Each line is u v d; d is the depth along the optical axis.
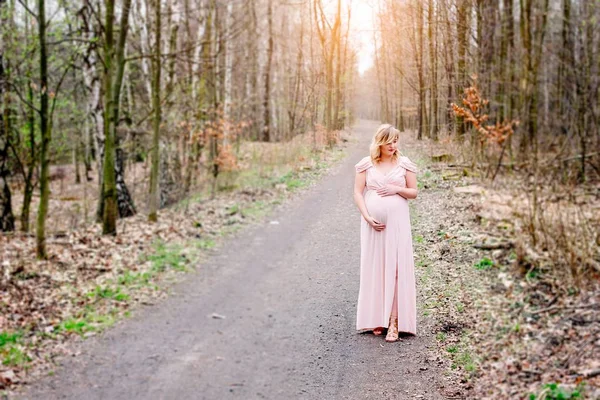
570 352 4.07
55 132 16.98
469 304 5.47
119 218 13.60
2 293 7.08
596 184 10.23
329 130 24.09
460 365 4.25
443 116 17.44
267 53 29.14
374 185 4.79
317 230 10.27
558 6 15.70
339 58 25.91
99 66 13.35
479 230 7.85
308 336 5.24
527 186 9.59
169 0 14.20
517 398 3.60
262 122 28.59
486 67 13.86
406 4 19.02
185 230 11.04
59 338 5.83
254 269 8.19
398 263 4.74
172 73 14.46
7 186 12.24
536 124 13.39
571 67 12.79
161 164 15.73
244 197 14.45
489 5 14.06
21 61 12.15
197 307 6.70
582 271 5.44
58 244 9.91
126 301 7.07
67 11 12.26
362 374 4.26
